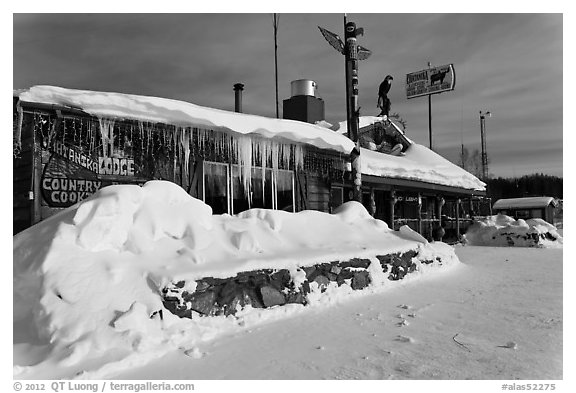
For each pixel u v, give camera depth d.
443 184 15.05
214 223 5.38
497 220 18.34
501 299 6.11
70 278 3.66
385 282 6.69
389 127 17.14
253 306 4.73
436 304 5.78
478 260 11.09
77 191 6.29
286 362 3.53
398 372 3.35
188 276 4.16
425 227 16.30
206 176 7.89
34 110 5.55
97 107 5.78
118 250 4.23
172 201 5.01
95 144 6.48
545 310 5.46
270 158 8.89
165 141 6.88
